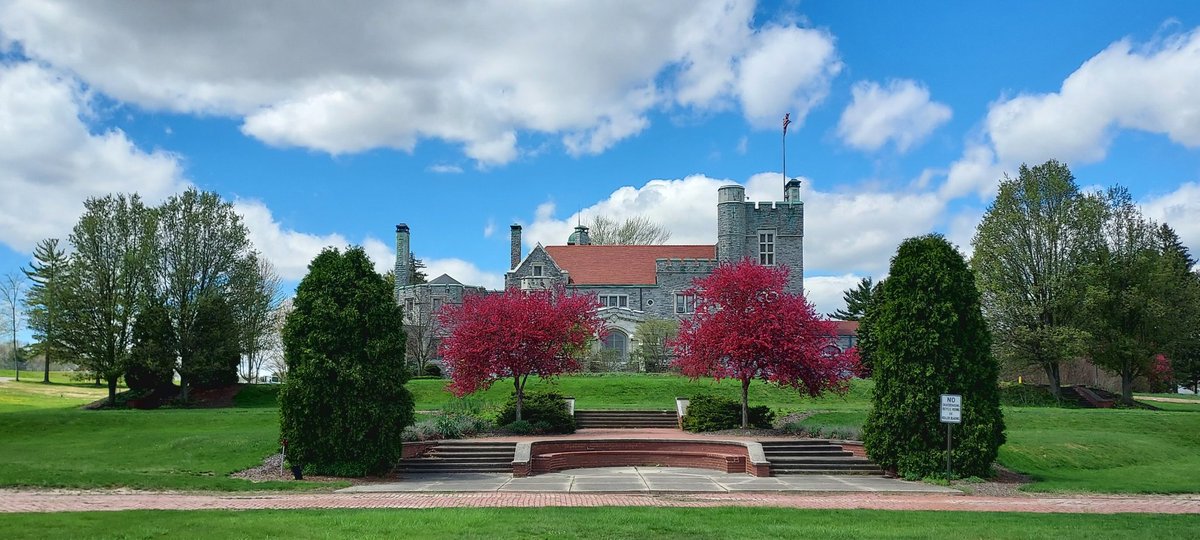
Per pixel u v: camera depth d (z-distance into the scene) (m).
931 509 17.91
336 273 24.41
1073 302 49.44
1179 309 50.38
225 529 12.97
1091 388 54.44
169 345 50.75
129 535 12.31
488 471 25.61
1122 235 51.59
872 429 24.95
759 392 47.91
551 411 34.09
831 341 36.97
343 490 20.66
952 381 24.05
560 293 38.41
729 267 34.84
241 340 53.00
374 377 23.80
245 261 54.19
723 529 13.98
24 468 21.03
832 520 15.39
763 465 24.92
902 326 24.55
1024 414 37.34
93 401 56.75
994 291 51.44
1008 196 52.81
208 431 32.19
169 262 52.03
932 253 24.77
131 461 24.73
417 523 13.99
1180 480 24.42
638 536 13.22
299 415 23.53
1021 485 22.80
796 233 71.81
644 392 47.91
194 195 53.06
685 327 37.25
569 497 19.52
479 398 46.06
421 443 27.00
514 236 77.50
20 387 67.38
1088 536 13.77
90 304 49.94
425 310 67.38
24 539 11.89
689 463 27.94
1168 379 71.56
